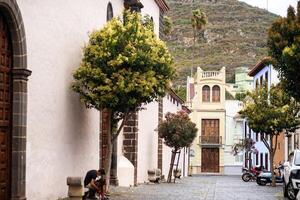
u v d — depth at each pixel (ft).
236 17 465.88
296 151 81.97
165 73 64.64
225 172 230.48
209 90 233.14
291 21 61.31
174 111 156.46
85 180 60.80
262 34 441.27
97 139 75.66
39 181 54.75
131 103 63.41
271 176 115.03
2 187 48.32
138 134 98.99
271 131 112.16
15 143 49.75
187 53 417.28
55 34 59.00
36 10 53.52
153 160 120.16
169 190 86.22
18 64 49.85
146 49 63.46
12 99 49.90
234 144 212.23
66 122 62.80
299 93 61.62
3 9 47.47
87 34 70.23
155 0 116.37
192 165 230.89
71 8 64.18
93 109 73.36
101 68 63.41
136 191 80.74
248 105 112.68
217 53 414.62
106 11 80.38
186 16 468.75
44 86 55.98
